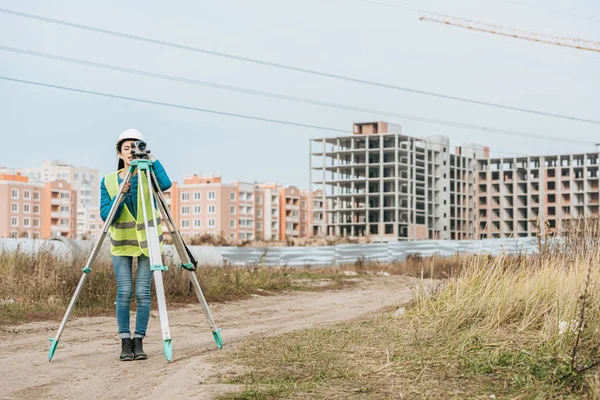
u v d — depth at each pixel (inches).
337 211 4375.0
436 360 239.8
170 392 206.4
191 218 5191.9
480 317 307.7
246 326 415.2
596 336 254.8
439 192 4665.4
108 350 303.3
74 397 207.0
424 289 400.8
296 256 1935.3
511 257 372.8
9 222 5022.1
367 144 4343.0
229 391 202.8
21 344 323.9
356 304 594.6
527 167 4717.0
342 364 239.3
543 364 222.7
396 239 4200.3
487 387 201.8
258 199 5447.8
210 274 740.0
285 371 229.5
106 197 277.0
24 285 510.6
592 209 4443.9
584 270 317.4
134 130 278.5
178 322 432.1
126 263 275.3
